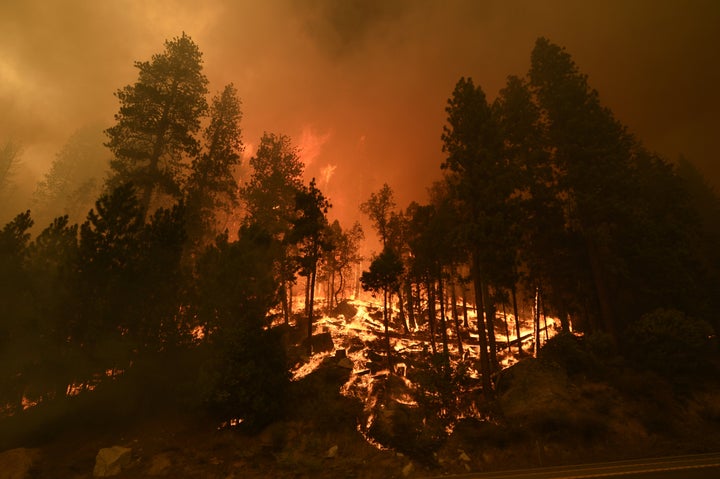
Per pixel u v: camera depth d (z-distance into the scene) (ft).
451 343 114.73
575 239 91.86
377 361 88.48
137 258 50.14
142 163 92.48
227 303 52.85
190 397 47.29
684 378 63.62
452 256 96.94
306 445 47.37
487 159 80.02
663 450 48.55
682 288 78.48
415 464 46.06
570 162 92.27
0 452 39.29
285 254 111.55
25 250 47.98
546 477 34.71
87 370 43.16
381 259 96.58
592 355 69.41
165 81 92.27
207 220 93.20
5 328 41.70
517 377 65.00
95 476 36.55
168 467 39.27
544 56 105.09
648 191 99.40
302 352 87.66
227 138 104.58
